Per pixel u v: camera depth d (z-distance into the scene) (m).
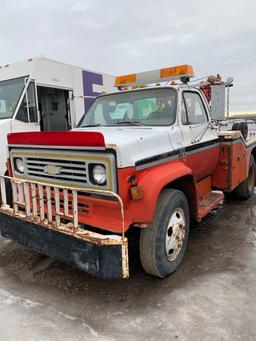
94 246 2.70
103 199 2.87
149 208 2.89
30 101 7.13
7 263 3.82
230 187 5.00
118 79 4.94
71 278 3.43
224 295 2.98
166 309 2.82
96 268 2.72
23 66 7.28
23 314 2.80
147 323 2.64
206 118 4.70
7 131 6.45
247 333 2.48
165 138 3.48
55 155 3.12
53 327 2.62
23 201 3.38
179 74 4.36
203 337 2.45
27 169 3.49
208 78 4.76
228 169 4.96
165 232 3.22
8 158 3.72
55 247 3.04
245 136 6.04
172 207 3.27
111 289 3.20
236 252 3.95
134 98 4.29
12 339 2.49
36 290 3.20
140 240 3.19
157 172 3.15
